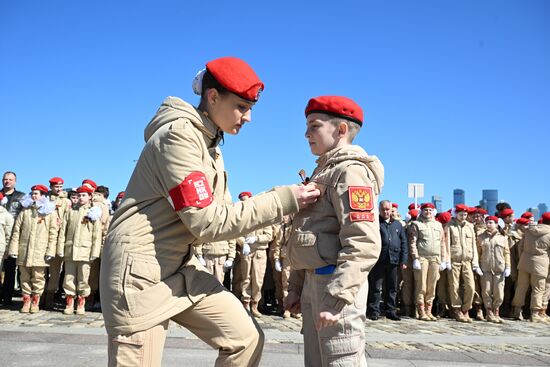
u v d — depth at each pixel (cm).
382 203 916
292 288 287
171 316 226
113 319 219
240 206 228
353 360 240
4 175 949
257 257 895
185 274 233
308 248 251
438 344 646
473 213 1081
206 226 218
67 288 820
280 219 237
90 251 826
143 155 230
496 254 986
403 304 1030
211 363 456
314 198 247
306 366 268
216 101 242
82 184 893
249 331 246
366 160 249
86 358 460
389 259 903
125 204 229
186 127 226
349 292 229
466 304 960
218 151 256
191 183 218
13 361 443
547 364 520
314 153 275
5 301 915
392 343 640
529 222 1095
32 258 809
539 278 1012
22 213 827
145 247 222
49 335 566
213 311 240
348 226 236
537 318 1009
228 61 243
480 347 636
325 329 244
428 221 966
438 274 950
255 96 243
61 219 835
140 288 219
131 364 218
